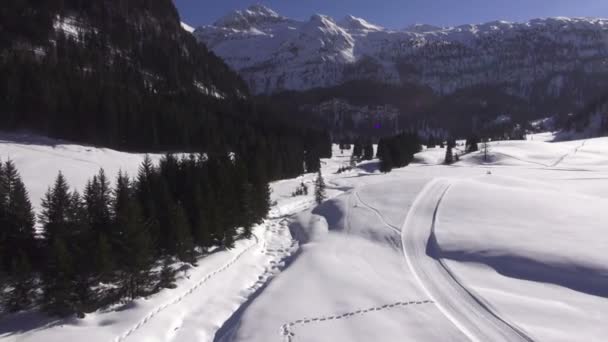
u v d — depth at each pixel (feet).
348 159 428.15
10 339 60.85
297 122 511.81
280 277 86.53
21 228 76.89
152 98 323.78
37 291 73.00
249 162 176.45
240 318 68.28
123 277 76.74
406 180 180.75
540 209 114.01
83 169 193.57
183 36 585.22
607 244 81.87
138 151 268.82
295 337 58.44
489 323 60.23
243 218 121.49
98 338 60.80
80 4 462.19
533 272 77.05
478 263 85.66
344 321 62.75
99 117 254.68
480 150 377.71
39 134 239.91
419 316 63.26
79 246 74.23
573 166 289.53
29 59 297.94
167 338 64.39
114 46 450.30
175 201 107.24
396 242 107.96
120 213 79.05
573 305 64.13
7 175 80.69
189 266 91.91
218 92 518.78
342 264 91.86
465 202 129.59
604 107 604.90
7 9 372.99
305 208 189.06
